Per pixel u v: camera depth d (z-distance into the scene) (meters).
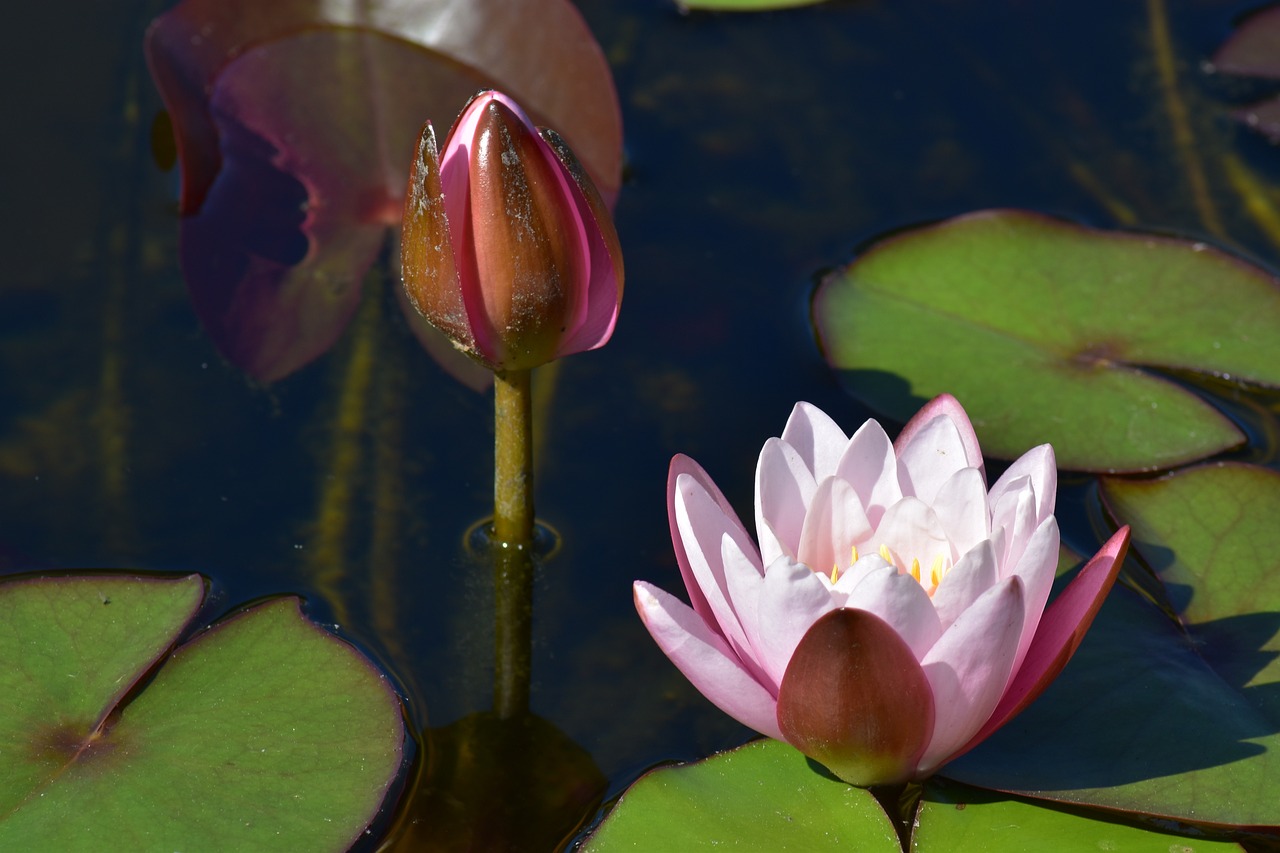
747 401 1.65
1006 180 2.05
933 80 2.28
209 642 1.24
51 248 1.81
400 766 1.12
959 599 0.97
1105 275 1.80
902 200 2.01
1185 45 2.36
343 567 1.40
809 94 2.24
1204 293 1.76
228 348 1.69
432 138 1.04
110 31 2.20
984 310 1.76
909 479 1.14
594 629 1.36
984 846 1.04
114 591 1.28
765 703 1.03
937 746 1.03
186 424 1.58
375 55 2.16
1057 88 2.27
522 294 1.14
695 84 2.26
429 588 1.39
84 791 1.07
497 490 1.40
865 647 0.92
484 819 1.14
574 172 1.12
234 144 2.01
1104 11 2.45
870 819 1.07
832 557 1.10
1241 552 1.36
